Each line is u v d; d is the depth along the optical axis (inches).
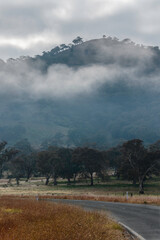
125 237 506.6
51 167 4392.2
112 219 717.9
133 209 1010.1
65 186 4163.4
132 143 3371.1
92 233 438.6
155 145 4005.9
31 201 1091.3
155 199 1416.1
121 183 4247.0
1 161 4749.0
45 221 561.6
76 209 741.9
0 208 848.9
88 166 4136.3
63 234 422.3
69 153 4498.0
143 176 3378.4
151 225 653.9
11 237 405.7
